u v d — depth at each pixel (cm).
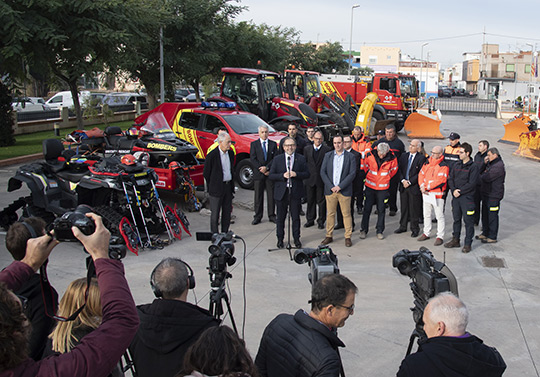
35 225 326
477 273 721
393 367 464
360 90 2531
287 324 274
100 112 2633
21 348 150
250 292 629
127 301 176
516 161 1809
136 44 1691
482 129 3023
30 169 829
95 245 187
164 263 279
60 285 633
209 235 388
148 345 259
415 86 2605
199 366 188
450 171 830
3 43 1327
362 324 549
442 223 839
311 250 344
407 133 2444
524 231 943
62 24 1396
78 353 159
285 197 788
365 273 710
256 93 1597
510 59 7512
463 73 10681
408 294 636
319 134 906
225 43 2434
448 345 256
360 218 1019
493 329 548
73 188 809
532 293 652
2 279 212
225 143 801
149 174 790
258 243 836
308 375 253
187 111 1307
